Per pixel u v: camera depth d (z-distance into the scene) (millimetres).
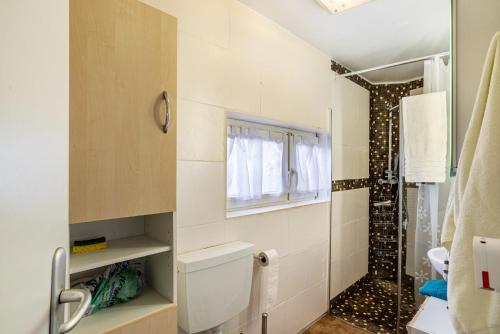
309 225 2031
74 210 738
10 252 383
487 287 541
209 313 1150
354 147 2545
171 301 994
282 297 1784
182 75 1222
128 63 847
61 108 506
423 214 1984
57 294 487
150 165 904
